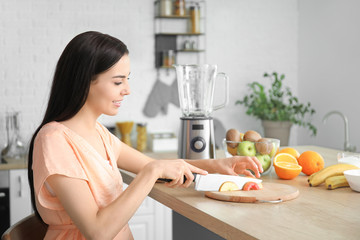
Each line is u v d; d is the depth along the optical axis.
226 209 1.09
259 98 3.89
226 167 1.39
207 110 1.94
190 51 3.86
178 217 1.90
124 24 3.76
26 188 3.12
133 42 3.79
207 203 1.15
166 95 3.87
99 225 1.07
